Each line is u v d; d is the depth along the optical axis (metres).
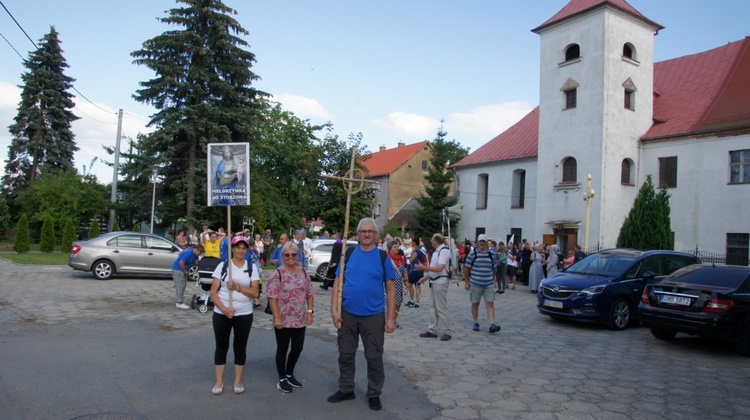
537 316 12.73
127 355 7.02
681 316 9.01
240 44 29.09
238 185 6.27
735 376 7.32
